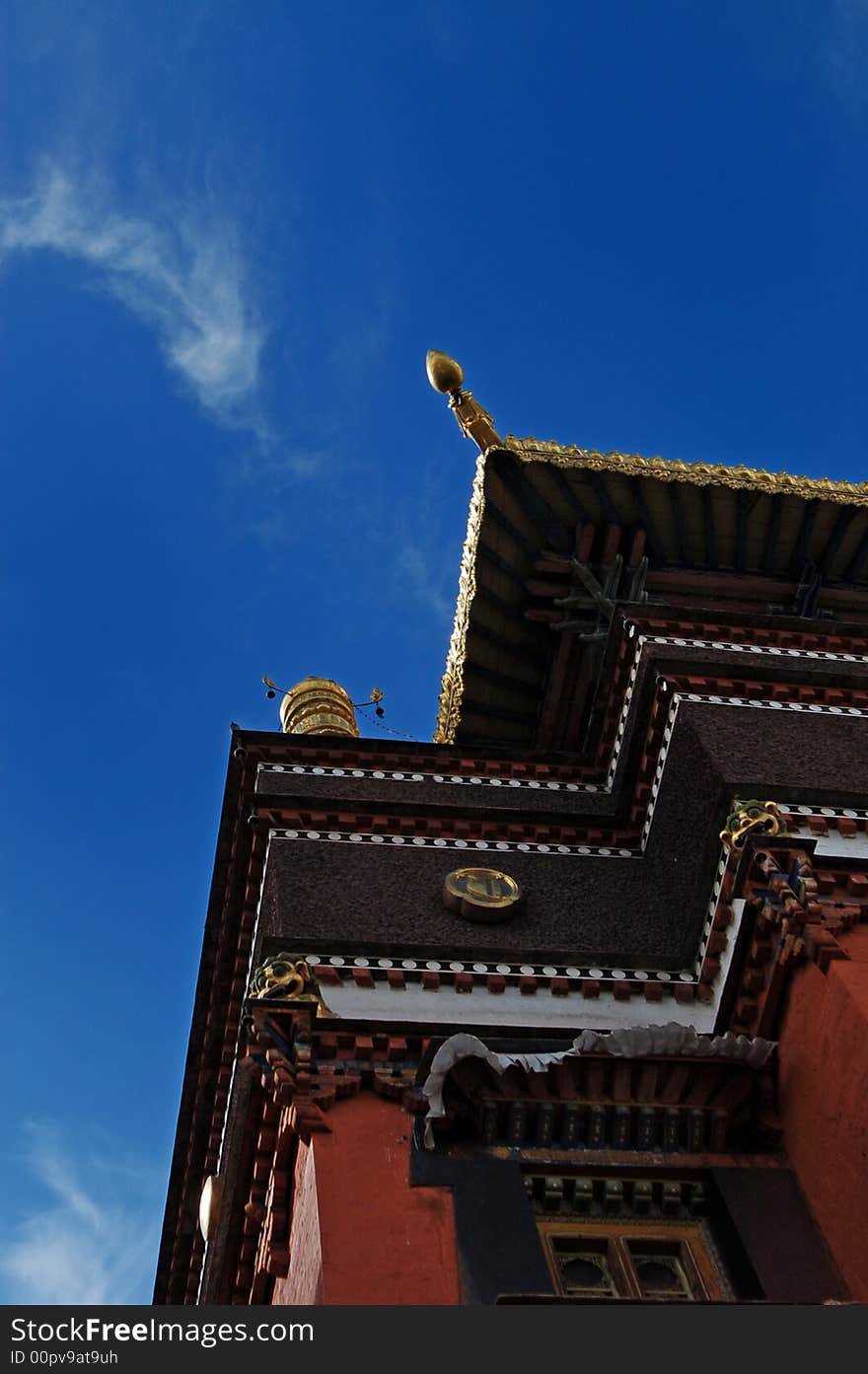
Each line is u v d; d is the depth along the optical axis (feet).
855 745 60.44
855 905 47.57
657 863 59.98
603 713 70.23
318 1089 44.45
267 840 61.41
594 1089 45.88
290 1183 44.04
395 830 63.05
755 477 77.46
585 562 77.66
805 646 68.49
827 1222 42.65
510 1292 38.55
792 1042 46.11
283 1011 46.88
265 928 57.57
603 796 69.05
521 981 51.83
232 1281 45.83
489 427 75.92
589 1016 50.88
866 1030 42.78
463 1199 41.57
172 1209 62.54
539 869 61.77
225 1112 59.93
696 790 58.59
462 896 57.47
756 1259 41.93
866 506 78.48
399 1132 43.57
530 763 71.20
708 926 53.01
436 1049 45.37
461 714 81.71
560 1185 43.62
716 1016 49.01
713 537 78.69
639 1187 44.14
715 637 67.92
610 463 75.77
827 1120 43.73
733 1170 44.75
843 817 54.39
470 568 76.89
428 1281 38.37
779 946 47.34
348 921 56.03
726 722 61.16
